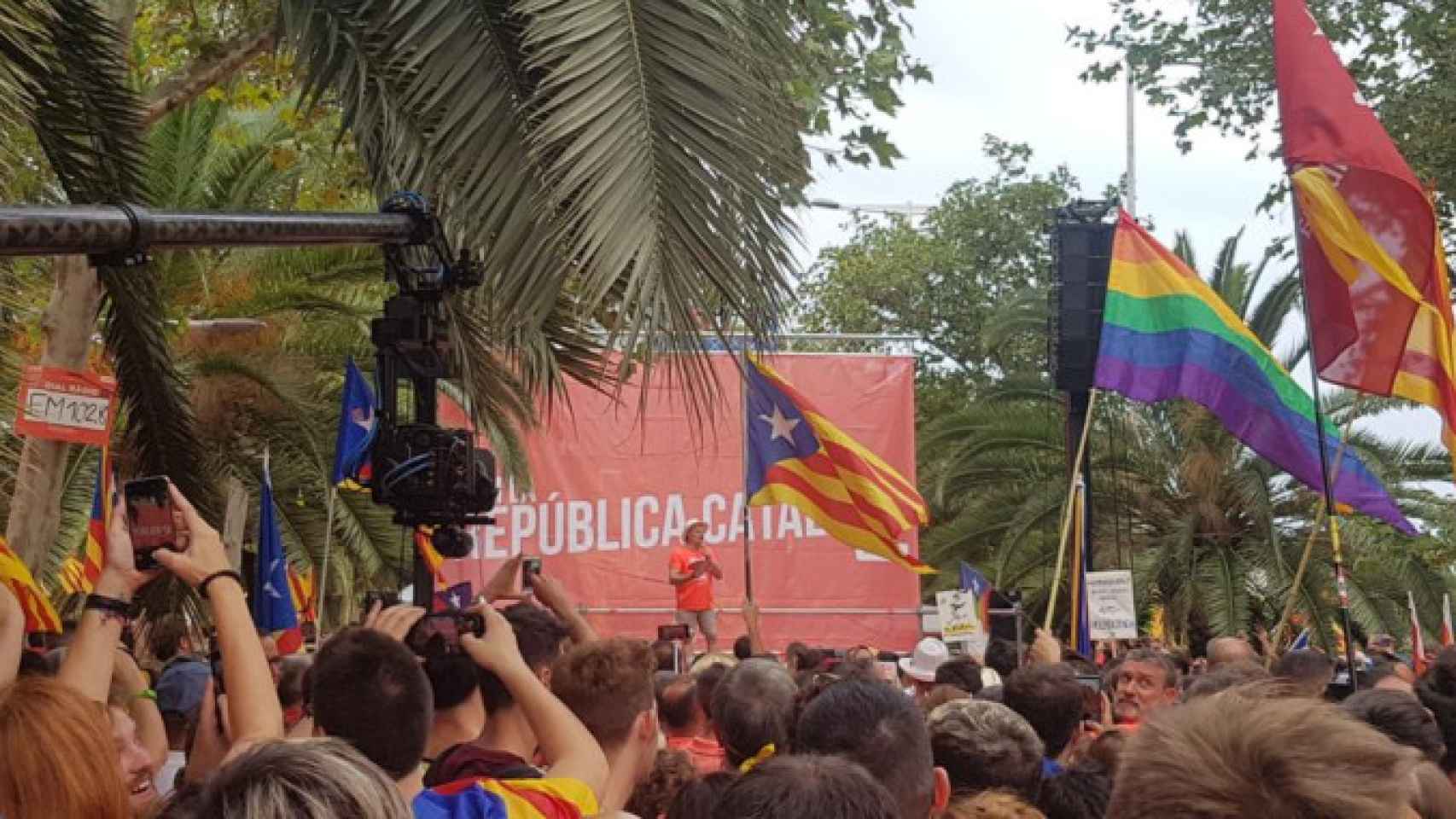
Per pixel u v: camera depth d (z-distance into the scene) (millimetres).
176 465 9016
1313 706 2266
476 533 18469
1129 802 2230
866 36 12961
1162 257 13383
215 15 13430
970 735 5004
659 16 6023
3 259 9711
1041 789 5109
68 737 3018
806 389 19266
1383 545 27078
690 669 10008
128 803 3096
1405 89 19219
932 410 39750
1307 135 10961
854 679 4461
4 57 7148
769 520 19062
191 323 15523
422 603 5727
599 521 18703
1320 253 10930
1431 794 3785
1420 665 16781
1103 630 13883
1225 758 2176
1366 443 27531
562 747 4387
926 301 42000
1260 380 13164
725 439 18906
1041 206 42781
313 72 6762
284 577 8914
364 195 15609
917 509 14484
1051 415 27812
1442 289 10898
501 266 6305
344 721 3977
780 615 19141
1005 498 27703
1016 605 13820
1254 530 26875
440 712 4805
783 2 6574
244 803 2352
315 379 17547
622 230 5828
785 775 2975
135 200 7781
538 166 6285
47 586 13242
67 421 8805
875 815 2947
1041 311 29719
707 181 6012
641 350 6234
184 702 7297
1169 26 19594
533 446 18641
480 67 6352
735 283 6090
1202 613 27484
